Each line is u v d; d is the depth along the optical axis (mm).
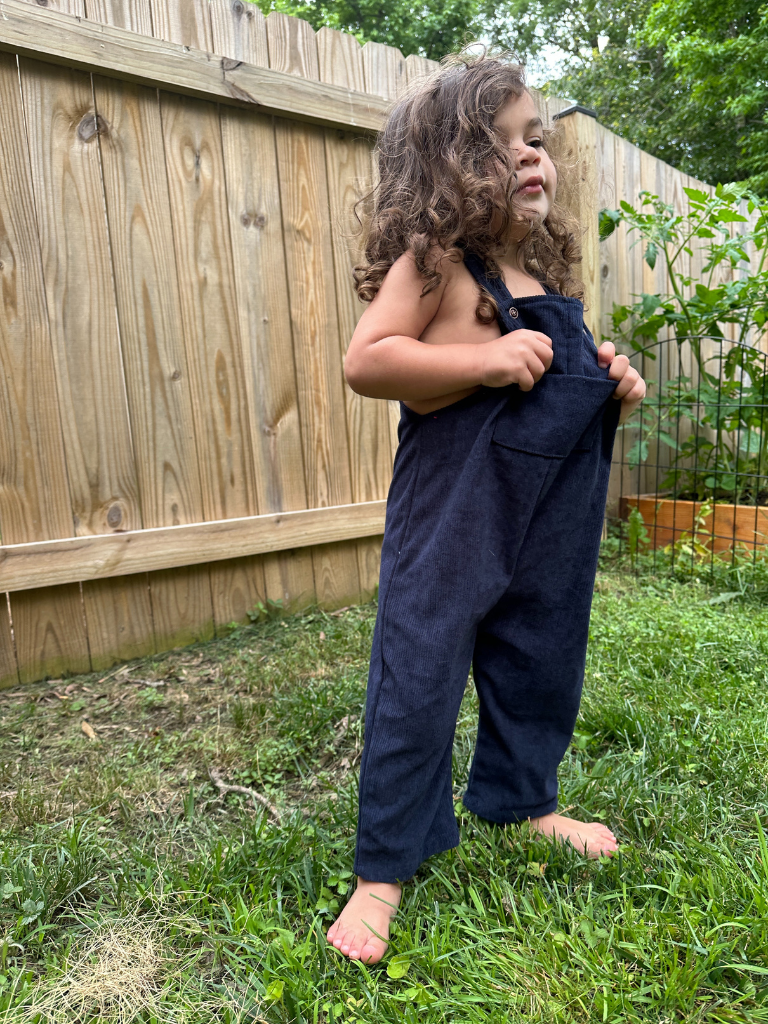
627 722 1743
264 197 2598
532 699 1267
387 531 1171
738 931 1059
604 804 1483
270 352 2678
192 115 2400
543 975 1000
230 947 1118
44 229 2168
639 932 1059
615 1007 935
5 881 1255
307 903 1212
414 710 1061
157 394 2430
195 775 1698
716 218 3482
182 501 2514
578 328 1075
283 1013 975
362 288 1116
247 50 2469
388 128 1154
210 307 2516
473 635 1122
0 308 2121
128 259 2328
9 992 1011
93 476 2324
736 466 3629
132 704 2121
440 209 1020
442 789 1208
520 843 1301
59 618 2314
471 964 1028
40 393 2209
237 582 2699
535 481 1056
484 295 1047
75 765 1757
